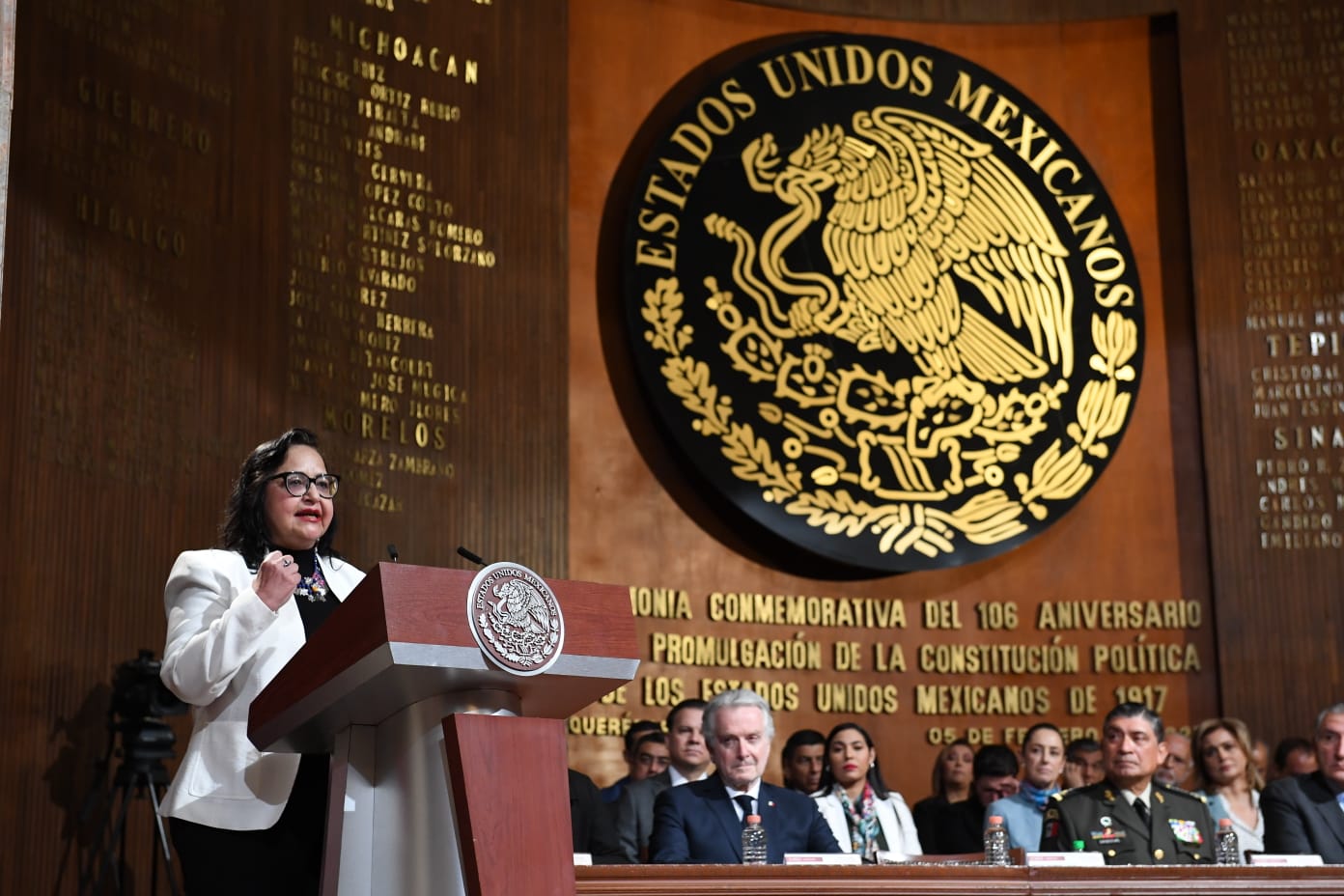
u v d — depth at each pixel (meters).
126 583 12.20
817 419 17.42
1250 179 18.47
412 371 15.18
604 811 13.20
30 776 11.20
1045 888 8.45
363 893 5.14
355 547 14.35
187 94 13.49
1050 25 19.22
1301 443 17.81
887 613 17.48
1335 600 17.41
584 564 16.52
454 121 16.05
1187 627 17.70
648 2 18.28
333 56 15.12
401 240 15.37
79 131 12.36
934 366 17.89
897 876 8.20
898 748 17.16
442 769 5.03
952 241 18.27
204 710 6.29
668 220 17.41
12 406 11.38
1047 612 17.69
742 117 17.98
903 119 18.50
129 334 12.53
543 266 16.42
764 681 16.94
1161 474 18.17
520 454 15.77
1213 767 14.14
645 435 17.11
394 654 4.78
